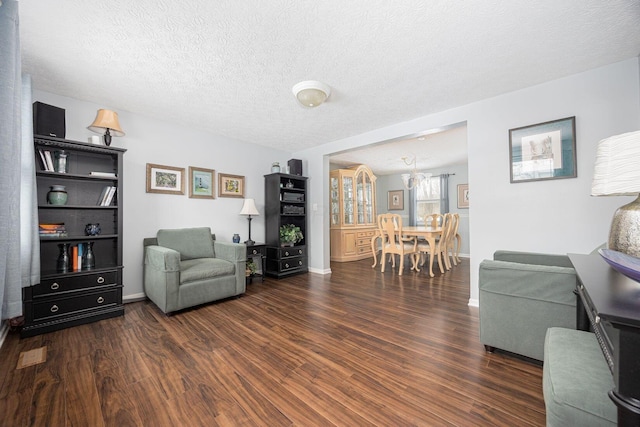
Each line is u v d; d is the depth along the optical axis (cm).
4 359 173
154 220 319
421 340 200
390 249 450
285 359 174
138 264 305
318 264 447
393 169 714
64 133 233
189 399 136
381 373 158
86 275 234
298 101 256
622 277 97
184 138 347
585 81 219
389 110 295
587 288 83
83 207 240
